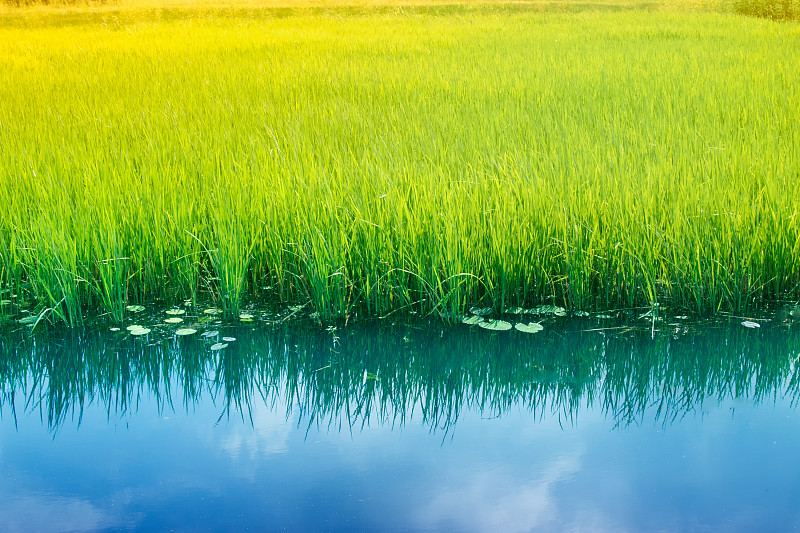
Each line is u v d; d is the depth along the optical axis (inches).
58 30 800.3
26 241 194.2
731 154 240.1
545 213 196.9
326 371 169.3
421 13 1073.5
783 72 427.8
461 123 303.4
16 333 180.2
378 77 438.9
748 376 167.3
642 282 193.0
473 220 193.5
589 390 162.2
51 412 151.6
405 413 152.0
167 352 174.6
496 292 192.1
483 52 565.9
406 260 191.8
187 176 228.5
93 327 184.1
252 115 331.0
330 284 189.6
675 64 474.3
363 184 205.0
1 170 228.5
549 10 1109.1
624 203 199.6
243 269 189.6
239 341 179.6
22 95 394.9
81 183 221.1
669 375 168.2
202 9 1220.5
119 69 496.7
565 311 191.6
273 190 208.1
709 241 188.4
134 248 196.1
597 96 372.8
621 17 881.5
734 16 880.3
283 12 1146.7
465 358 174.2
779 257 191.3
